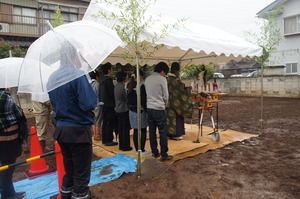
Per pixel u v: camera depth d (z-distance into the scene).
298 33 15.14
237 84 16.83
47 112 4.80
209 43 4.35
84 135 2.29
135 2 3.23
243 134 6.05
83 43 2.24
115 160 4.16
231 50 4.79
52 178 3.57
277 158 4.33
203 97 5.32
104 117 5.12
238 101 13.59
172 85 4.99
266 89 15.36
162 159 4.20
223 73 21.84
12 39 13.73
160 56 6.86
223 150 4.83
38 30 14.43
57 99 2.27
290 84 14.26
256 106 11.27
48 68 2.15
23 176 3.74
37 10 14.51
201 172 3.74
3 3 13.32
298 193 3.05
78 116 2.27
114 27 3.47
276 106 11.03
